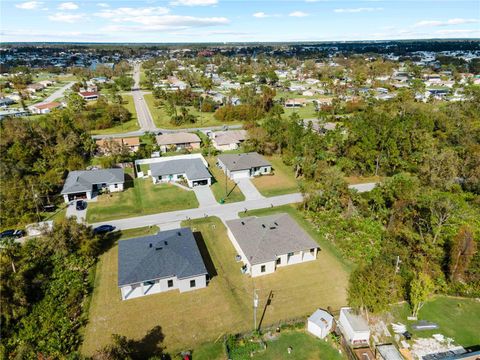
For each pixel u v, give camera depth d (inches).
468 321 1445.6
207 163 3346.5
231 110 5128.0
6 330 1375.5
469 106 4333.2
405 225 2011.6
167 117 5260.8
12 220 2240.4
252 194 2694.4
